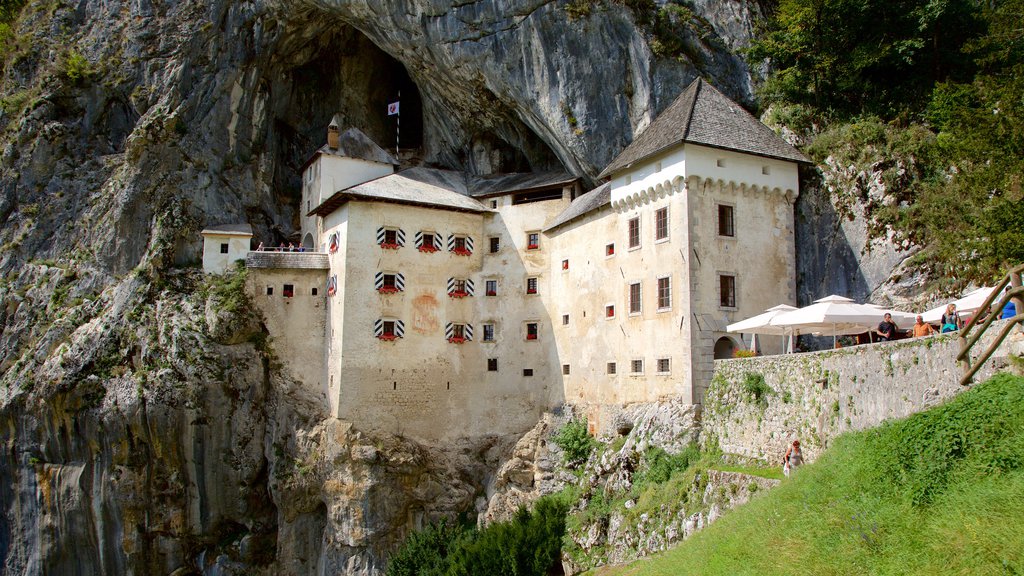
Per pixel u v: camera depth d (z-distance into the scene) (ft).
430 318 164.35
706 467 99.81
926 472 53.42
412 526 156.04
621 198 134.82
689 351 114.93
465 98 181.47
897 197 113.91
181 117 191.93
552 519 122.72
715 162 120.37
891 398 71.92
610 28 152.25
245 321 163.53
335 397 155.63
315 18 196.34
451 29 166.71
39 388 164.14
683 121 123.24
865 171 118.93
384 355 158.71
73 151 199.62
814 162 127.54
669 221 122.52
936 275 104.83
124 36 206.28
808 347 120.06
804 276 125.39
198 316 165.17
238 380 163.32
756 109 144.66
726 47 149.89
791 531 61.31
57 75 202.90
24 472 165.37
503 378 163.73
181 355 161.79
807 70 138.51
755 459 95.40
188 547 163.22
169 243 180.45
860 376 77.41
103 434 160.56
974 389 56.75
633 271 131.85
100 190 193.98
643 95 149.18
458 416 164.25
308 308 167.73
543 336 160.04
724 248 119.96
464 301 168.66
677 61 148.46
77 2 220.02
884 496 55.98
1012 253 88.94
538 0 156.66
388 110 213.05
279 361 164.66
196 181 190.60
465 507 158.51
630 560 102.53
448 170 195.62
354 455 151.64
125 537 159.22
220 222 190.70
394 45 182.09
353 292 157.89
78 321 175.01
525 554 117.50
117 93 201.87
